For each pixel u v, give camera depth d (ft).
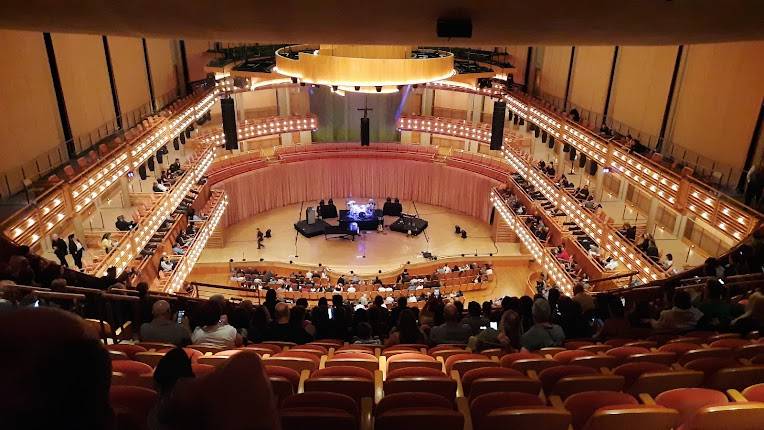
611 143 67.21
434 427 12.80
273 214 124.26
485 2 18.56
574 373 17.28
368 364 19.79
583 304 32.73
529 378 16.76
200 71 100.37
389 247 109.70
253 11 20.22
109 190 72.18
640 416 12.20
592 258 72.33
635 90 71.00
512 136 106.52
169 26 24.04
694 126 58.90
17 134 49.83
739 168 51.47
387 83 49.44
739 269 37.60
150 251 69.21
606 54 78.43
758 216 43.68
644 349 20.63
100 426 3.92
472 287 96.17
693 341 21.88
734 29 23.16
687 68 60.23
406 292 90.17
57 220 47.52
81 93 61.98
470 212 124.16
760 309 23.79
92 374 3.81
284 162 125.29
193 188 94.94
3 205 45.39
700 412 11.74
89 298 31.50
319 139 131.64
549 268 82.17
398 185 131.85
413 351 22.80
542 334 24.16
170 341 24.18
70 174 51.78
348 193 132.16
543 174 86.79
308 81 50.72
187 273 77.71
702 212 51.13
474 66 86.99
